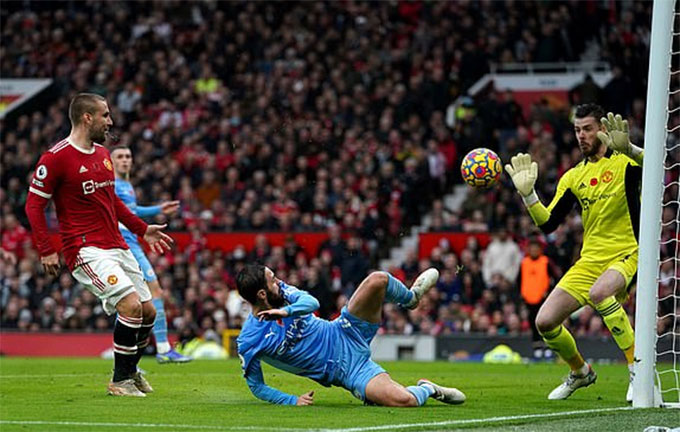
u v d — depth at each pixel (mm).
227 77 42312
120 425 10906
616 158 14781
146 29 45062
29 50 45312
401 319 32344
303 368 13055
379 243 36312
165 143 40062
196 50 43562
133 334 14375
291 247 34000
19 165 39781
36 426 10820
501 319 31594
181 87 42438
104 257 14266
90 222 14336
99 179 14344
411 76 41250
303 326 12953
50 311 34406
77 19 45562
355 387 12922
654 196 13297
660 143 13281
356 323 13008
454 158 38188
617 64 39406
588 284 14758
